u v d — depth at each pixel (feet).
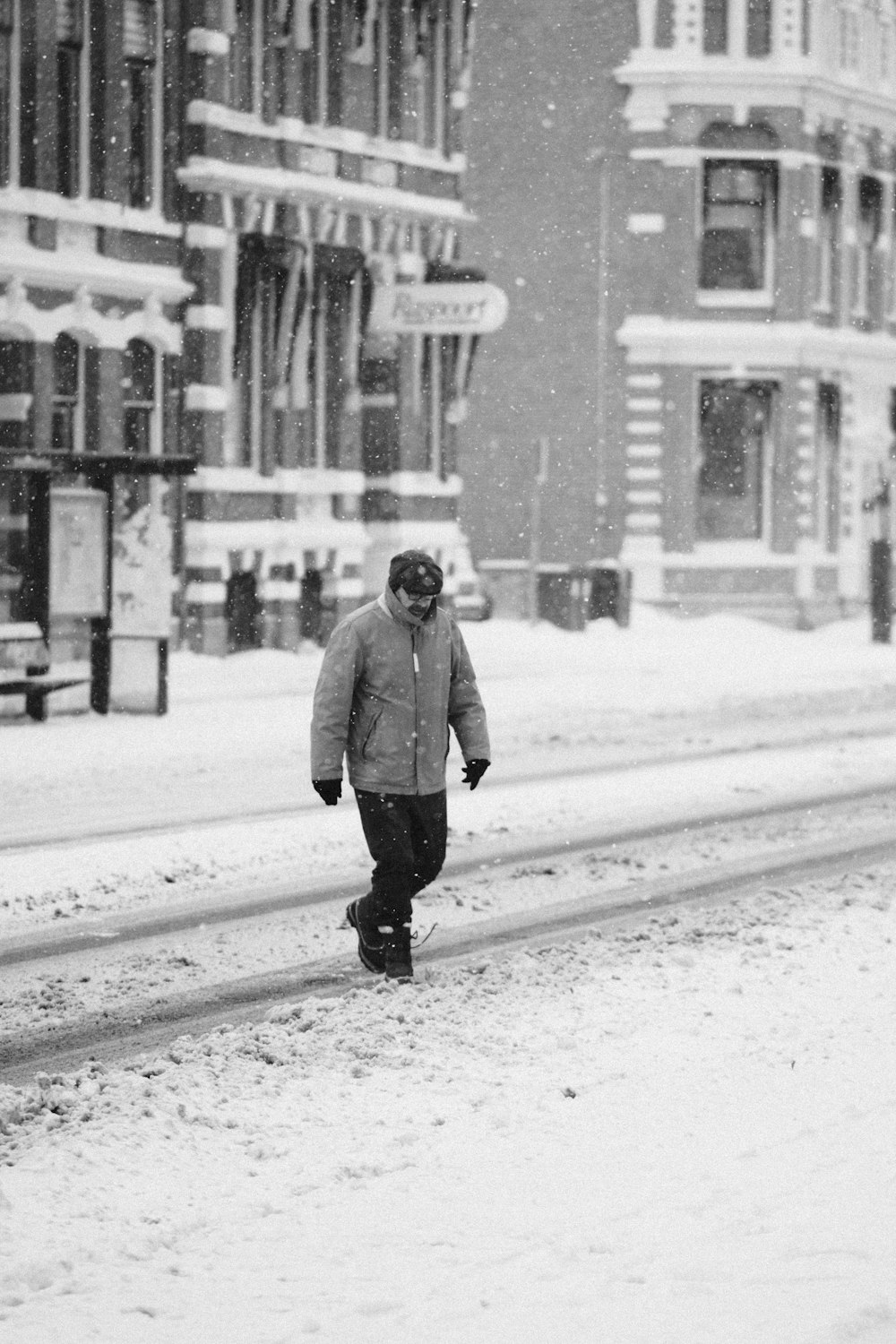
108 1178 29.27
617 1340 22.98
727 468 203.82
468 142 207.41
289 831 68.64
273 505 151.64
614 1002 40.91
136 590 107.14
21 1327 23.56
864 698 128.36
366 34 156.25
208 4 141.79
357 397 158.92
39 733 97.45
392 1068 35.73
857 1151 30.58
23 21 127.44
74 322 132.46
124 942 50.11
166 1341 23.12
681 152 199.93
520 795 78.48
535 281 205.87
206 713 108.88
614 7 201.46
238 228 145.69
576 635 178.70
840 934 48.52
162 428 141.18
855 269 213.66
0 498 104.78
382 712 45.19
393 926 45.27
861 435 213.66
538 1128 31.96
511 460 207.62
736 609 201.57
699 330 200.44
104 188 135.13
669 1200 28.19
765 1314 23.77
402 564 45.03
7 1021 41.47
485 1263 25.61
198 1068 35.53
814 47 200.95
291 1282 25.04
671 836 69.31
